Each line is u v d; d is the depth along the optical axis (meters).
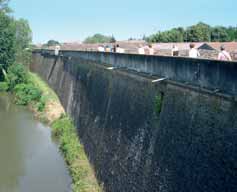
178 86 16.23
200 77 14.38
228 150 11.99
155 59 18.92
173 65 16.80
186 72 15.56
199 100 14.33
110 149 23.86
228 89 12.52
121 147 21.91
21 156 31.64
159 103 17.98
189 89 15.23
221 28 76.75
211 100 13.46
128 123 21.69
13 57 67.69
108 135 25.05
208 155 13.05
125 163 20.59
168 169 15.63
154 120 18.20
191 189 13.68
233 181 11.45
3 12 69.25
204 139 13.49
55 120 41.53
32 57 93.06
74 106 39.91
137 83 21.62
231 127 12.05
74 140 33.12
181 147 15.02
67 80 48.97
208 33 74.00
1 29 65.94
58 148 33.50
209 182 12.67
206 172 12.95
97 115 29.50
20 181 26.70
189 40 74.06
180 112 15.74
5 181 26.81
